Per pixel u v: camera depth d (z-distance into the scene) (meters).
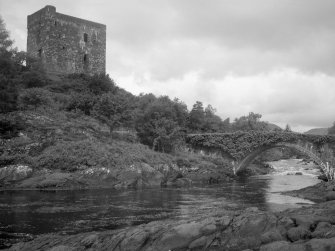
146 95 87.44
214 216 21.09
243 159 69.75
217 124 93.44
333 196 31.59
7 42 71.94
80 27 87.75
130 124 64.44
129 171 47.75
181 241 16.77
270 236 16.73
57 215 25.56
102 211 27.44
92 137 54.75
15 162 43.44
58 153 46.31
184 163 60.22
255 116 118.00
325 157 61.72
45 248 17.19
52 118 56.19
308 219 18.14
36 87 68.62
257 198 36.88
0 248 17.80
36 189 40.56
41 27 84.19
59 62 83.88
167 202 32.81
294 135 64.88
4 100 52.62
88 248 16.83
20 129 49.47
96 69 90.38
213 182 57.84
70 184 42.94
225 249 16.42
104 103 61.75
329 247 14.07
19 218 24.30
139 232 17.39
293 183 56.12
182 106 84.06
